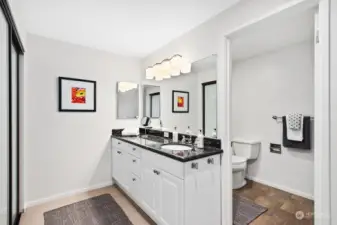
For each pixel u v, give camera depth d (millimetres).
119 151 2629
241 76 3189
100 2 1624
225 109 1755
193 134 2133
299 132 2383
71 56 2525
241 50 2715
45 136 2348
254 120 3006
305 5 1251
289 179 2584
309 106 2379
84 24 2021
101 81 2785
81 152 2631
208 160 1649
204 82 1980
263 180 2885
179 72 2318
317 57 1228
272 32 2123
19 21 1855
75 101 2555
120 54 2961
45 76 2338
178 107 2365
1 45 1253
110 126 2877
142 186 2045
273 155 2764
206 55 1946
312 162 2355
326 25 1168
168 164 1632
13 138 1767
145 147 1955
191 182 1522
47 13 1788
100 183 2805
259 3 1471
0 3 1180
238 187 2730
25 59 2158
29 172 2240
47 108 2357
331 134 1158
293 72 2531
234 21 1657
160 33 2240
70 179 2545
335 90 1141
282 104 2654
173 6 1693
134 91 3109
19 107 2066
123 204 2307
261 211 2078
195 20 1938
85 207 2229
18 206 2041
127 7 1705
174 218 1556
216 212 1729
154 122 2850
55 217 2012
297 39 2334
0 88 1258
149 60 2988
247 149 2865
